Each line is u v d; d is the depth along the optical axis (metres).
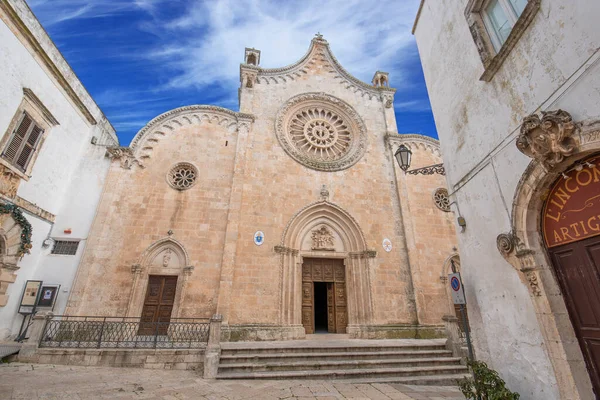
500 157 6.73
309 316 16.38
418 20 11.50
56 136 14.74
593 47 4.58
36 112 13.50
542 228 5.92
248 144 18.56
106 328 12.20
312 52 22.91
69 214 15.05
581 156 4.90
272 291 15.51
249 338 14.16
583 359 5.08
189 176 17.47
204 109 19.17
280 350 11.63
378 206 18.97
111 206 15.56
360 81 22.81
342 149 20.97
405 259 17.89
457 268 18.39
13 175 12.36
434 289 17.53
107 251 14.71
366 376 10.24
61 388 7.51
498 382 6.06
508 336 6.43
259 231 16.59
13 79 12.30
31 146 13.34
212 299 14.84
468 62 8.20
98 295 13.87
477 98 7.72
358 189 19.16
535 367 5.68
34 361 10.05
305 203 18.00
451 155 8.98
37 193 13.70
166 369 10.35
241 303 14.94
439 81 9.81
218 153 18.17
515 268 6.14
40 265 13.81
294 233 17.20
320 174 19.02
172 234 15.70
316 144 20.39
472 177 7.85
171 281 15.13
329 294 17.28
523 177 5.90
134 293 14.21
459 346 12.20
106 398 7.02
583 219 5.10
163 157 17.42
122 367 10.23
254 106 20.00
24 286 13.02
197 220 16.22
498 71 6.88
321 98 21.45
